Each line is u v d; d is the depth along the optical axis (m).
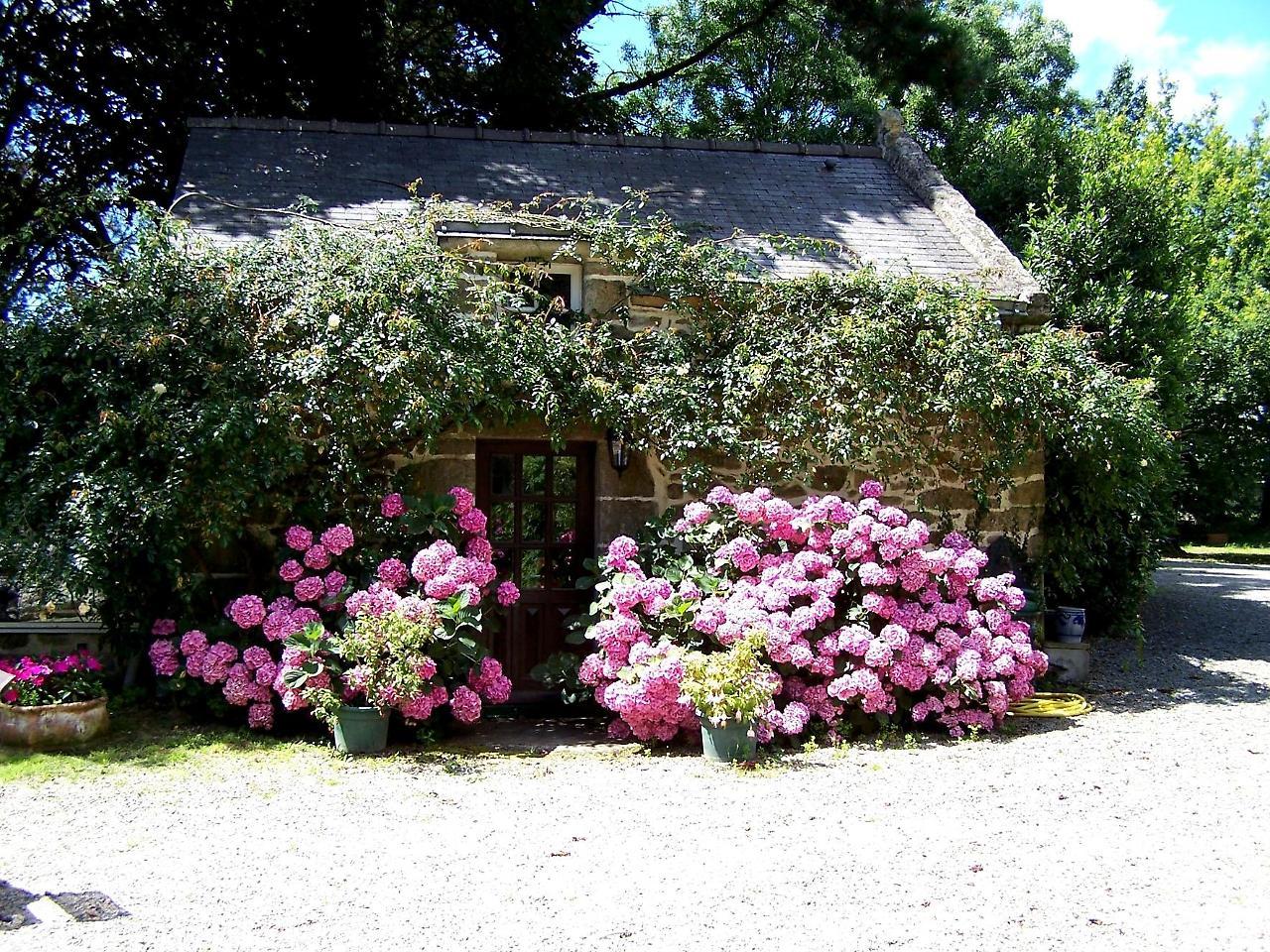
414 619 5.83
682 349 7.43
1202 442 19.98
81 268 9.44
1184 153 15.73
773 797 4.93
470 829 4.40
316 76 13.49
